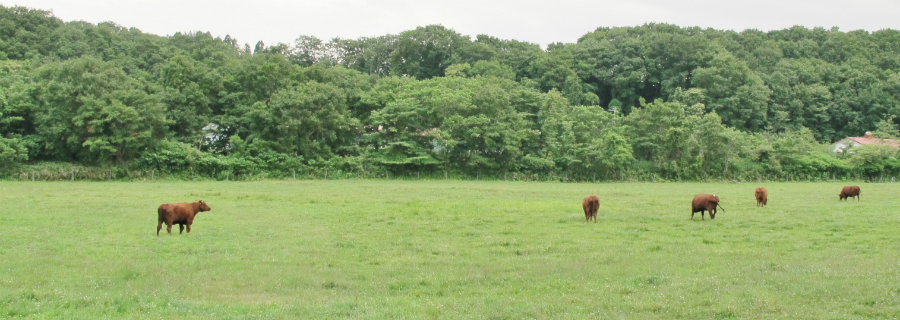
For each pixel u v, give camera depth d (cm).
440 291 1252
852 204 3189
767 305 1067
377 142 6456
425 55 10969
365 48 11556
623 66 10100
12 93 5584
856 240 1897
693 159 6656
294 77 6619
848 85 9588
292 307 1062
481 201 3312
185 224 2148
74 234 1998
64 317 972
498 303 1107
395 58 10912
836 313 1019
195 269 1463
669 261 1545
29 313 998
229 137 6303
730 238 1966
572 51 10844
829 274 1334
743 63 9150
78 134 5269
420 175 6219
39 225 2189
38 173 5031
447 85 6888
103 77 5334
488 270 1456
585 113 6531
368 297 1184
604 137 6475
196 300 1134
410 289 1274
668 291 1194
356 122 6291
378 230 2191
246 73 6506
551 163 6294
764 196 3055
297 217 2553
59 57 9019
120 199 3231
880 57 10994
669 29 12781
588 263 1524
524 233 2098
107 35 10450
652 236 2020
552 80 9762
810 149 7269
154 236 1984
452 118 6119
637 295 1169
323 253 1727
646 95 10569
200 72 6475
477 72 9644
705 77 8956
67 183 4725
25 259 1546
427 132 6375
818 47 11694
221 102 6456
